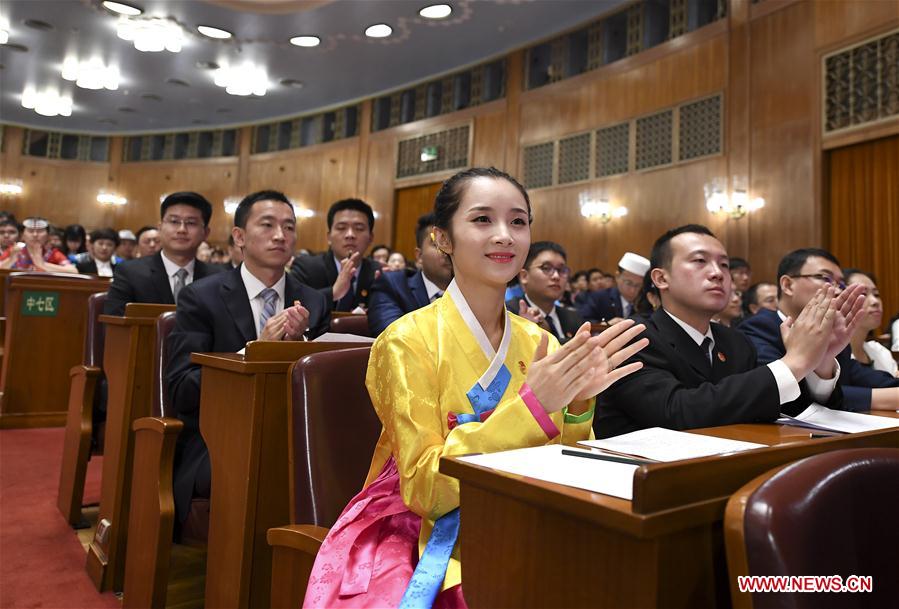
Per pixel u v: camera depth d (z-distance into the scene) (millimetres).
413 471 1122
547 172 9477
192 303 2312
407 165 11445
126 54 10242
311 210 12844
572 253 9086
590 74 9016
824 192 6688
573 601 741
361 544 1209
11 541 2705
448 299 1319
